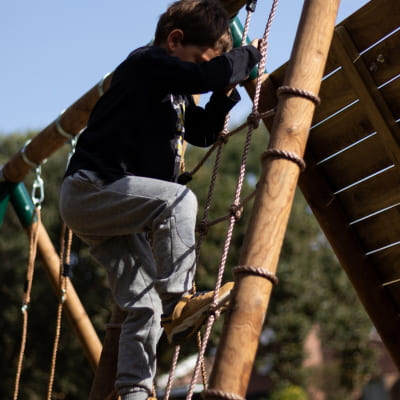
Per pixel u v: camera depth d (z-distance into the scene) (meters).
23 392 15.07
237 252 15.65
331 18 2.24
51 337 15.32
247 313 1.80
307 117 2.08
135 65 2.37
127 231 2.31
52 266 4.52
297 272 16.64
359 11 3.03
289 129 2.04
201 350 1.96
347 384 17.81
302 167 2.04
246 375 1.75
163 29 2.53
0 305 15.62
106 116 2.38
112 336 3.09
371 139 3.25
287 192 1.96
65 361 15.18
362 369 17.75
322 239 17.97
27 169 4.59
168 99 2.45
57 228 16.14
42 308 15.38
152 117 2.38
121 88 2.39
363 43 3.07
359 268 3.46
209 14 2.50
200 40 2.48
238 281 1.86
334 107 3.30
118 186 2.27
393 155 3.10
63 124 4.21
